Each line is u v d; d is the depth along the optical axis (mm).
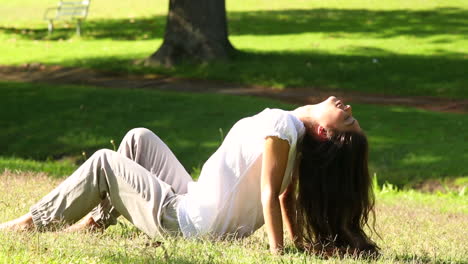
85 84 33594
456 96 31719
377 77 34344
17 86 31656
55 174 16391
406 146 23609
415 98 31594
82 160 23938
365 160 7867
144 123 26516
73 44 44094
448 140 24234
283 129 7508
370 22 50344
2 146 24812
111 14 57156
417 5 58062
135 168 8031
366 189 7930
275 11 56438
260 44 42469
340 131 7754
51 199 8016
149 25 51156
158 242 7609
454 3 58562
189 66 36188
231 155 7906
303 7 58594
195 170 22172
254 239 8617
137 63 37156
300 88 33250
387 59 37500
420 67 35812
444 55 38719
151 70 36094
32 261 6398
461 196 19125
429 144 23797
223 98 29531
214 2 36812
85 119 26922
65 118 26969
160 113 27484
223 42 37281
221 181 7875
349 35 45438
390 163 22328
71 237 7520
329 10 56438
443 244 9352
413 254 8164
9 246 6883
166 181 8672
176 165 8797
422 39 43688
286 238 9000
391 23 49812
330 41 43281
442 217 13203
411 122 26344
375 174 19984
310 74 34844
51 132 25766
